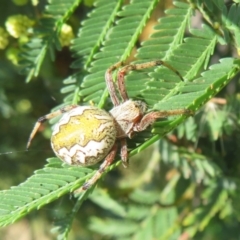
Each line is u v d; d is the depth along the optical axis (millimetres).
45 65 154
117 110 116
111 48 118
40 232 195
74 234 209
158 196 168
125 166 115
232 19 109
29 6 145
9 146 181
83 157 113
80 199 115
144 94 112
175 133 148
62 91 121
